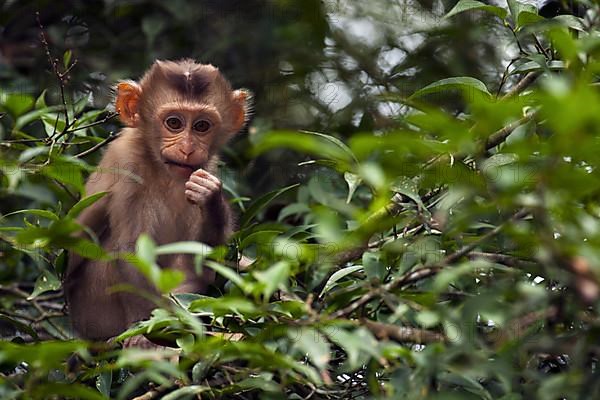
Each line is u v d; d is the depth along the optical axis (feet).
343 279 33.65
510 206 22.41
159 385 33.91
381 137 22.52
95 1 57.21
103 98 54.65
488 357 24.16
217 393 28.45
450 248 29.22
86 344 22.97
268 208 47.44
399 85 53.36
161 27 54.54
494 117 20.07
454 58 53.42
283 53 56.29
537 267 25.50
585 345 22.84
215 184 42.45
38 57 54.80
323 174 42.55
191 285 41.45
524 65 30.89
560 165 20.61
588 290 20.35
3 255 43.29
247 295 27.35
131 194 46.42
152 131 47.52
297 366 23.76
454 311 23.56
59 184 40.88
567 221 21.66
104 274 45.27
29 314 45.75
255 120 53.52
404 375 23.31
